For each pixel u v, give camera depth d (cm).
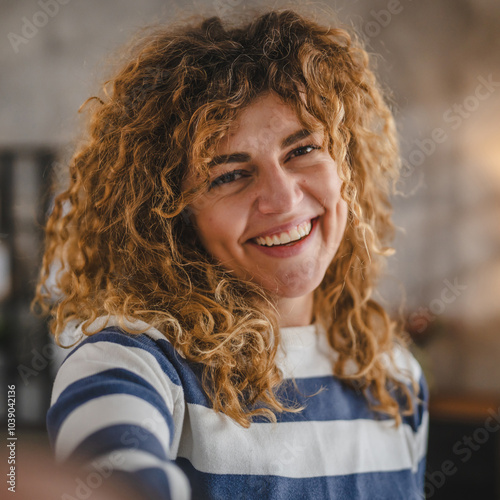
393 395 96
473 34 343
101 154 91
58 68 374
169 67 83
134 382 59
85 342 67
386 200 112
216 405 72
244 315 80
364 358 93
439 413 290
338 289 97
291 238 78
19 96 376
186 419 72
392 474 88
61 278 103
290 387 82
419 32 345
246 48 79
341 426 84
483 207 341
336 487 79
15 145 375
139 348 67
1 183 363
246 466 73
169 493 41
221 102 73
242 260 80
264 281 81
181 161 79
